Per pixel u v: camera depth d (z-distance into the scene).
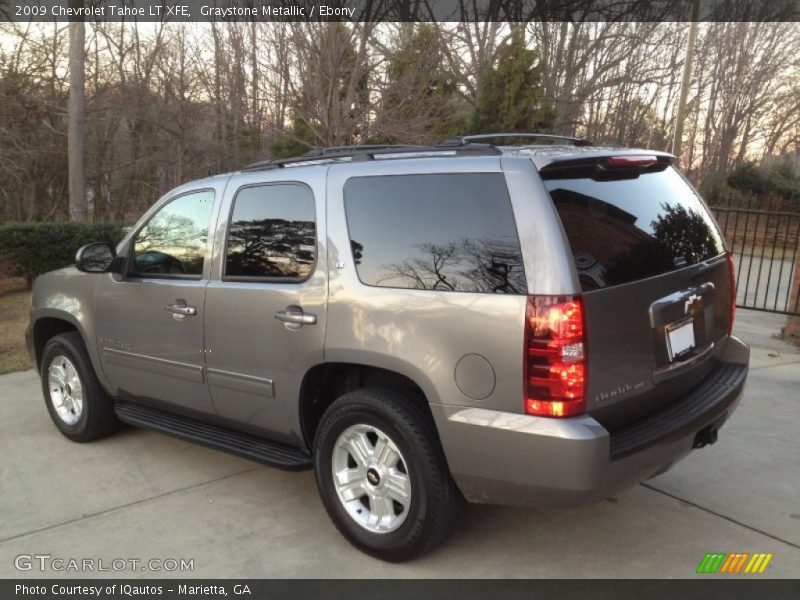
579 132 28.89
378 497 3.17
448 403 2.82
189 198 4.06
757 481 3.99
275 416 3.57
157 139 20.80
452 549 3.27
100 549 3.39
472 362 2.76
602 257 2.78
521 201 2.72
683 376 3.23
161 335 4.05
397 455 3.09
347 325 3.15
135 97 18.22
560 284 2.59
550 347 2.58
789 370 6.31
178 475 4.26
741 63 31.86
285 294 3.39
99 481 4.19
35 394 6.02
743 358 3.66
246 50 10.66
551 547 3.28
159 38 18.48
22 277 12.02
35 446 4.79
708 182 29.14
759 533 3.40
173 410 4.23
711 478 4.04
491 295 2.73
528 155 2.84
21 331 8.71
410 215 3.04
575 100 26.81
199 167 20.02
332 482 3.31
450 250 2.89
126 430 5.09
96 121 20.34
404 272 3.02
